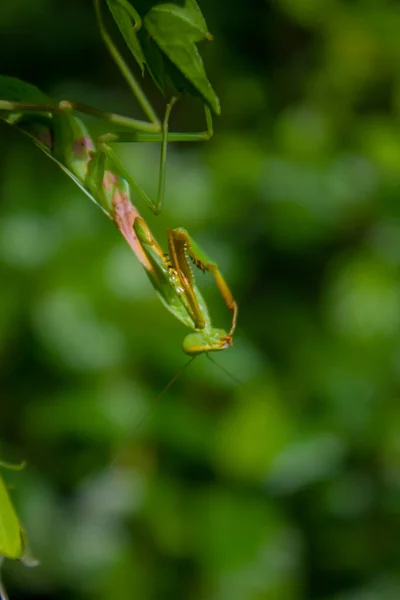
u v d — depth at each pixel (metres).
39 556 0.61
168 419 0.63
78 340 0.62
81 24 0.80
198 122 0.81
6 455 0.62
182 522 0.62
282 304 0.72
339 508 0.66
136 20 0.34
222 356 0.64
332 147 0.75
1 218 0.65
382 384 0.68
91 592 0.62
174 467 0.64
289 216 0.71
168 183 0.69
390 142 0.73
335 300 0.69
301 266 0.73
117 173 0.37
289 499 0.65
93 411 0.61
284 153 0.74
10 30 0.79
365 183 0.72
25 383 0.63
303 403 0.68
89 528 0.62
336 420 0.67
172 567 0.62
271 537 0.62
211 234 0.69
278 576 0.62
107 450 0.63
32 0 0.79
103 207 0.37
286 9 0.77
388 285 0.69
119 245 0.64
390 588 0.65
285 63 0.82
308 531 0.66
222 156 0.73
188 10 0.34
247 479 0.64
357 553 0.66
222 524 0.62
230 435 0.64
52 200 0.66
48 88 0.81
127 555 0.62
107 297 0.63
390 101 0.78
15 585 0.61
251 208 0.71
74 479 0.63
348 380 0.68
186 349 0.37
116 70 0.82
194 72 0.35
